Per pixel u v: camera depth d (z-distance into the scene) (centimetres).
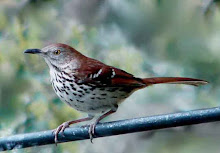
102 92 859
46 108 1048
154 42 1212
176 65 1192
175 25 1205
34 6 1223
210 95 1180
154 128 722
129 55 1123
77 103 864
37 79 1073
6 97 1076
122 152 1173
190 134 1181
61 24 1196
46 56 887
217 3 1165
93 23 1250
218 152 1149
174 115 712
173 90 1176
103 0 1249
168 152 1187
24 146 752
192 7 1190
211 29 1184
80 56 887
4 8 1200
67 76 854
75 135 777
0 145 745
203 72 1187
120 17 1235
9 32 1119
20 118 1062
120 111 1160
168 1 1200
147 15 1216
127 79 871
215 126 1176
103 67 870
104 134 766
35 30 1134
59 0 1248
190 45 1193
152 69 1176
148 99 1168
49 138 772
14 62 1088
